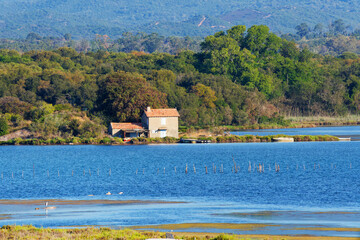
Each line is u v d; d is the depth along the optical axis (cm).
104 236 15288
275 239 15625
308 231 16850
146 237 15288
